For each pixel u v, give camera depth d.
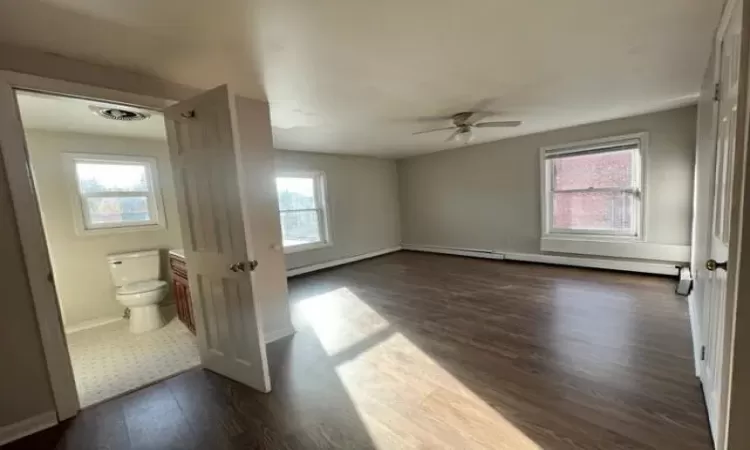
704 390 1.84
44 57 1.90
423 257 6.43
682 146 3.87
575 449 1.54
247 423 1.86
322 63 2.20
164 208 4.04
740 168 1.22
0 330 1.80
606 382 2.04
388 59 2.18
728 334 1.30
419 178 6.80
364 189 6.55
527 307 3.40
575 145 4.65
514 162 5.37
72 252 3.45
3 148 1.78
